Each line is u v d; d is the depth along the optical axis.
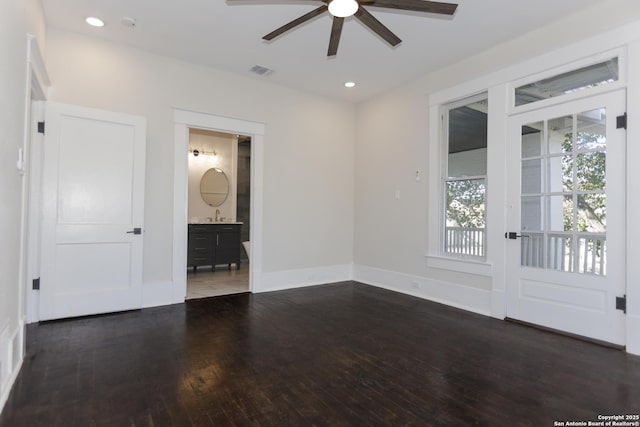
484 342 2.88
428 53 3.73
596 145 2.90
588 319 2.93
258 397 1.99
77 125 3.31
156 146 3.85
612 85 2.78
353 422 1.77
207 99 4.16
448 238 4.14
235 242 6.19
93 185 3.39
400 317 3.55
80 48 3.44
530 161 3.35
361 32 3.33
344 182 5.35
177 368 2.34
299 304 4.00
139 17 3.13
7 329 1.99
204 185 6.58
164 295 3.91
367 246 5.18
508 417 1.82
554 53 3.12
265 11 3.02
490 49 3.62
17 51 2.08
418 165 4.42
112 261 3.50
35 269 3.15
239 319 3.43
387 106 4.89
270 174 4.67
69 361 2.41
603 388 2.12
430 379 2.23
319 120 5.09
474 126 3.92
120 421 1.75
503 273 3.51
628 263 2.70
